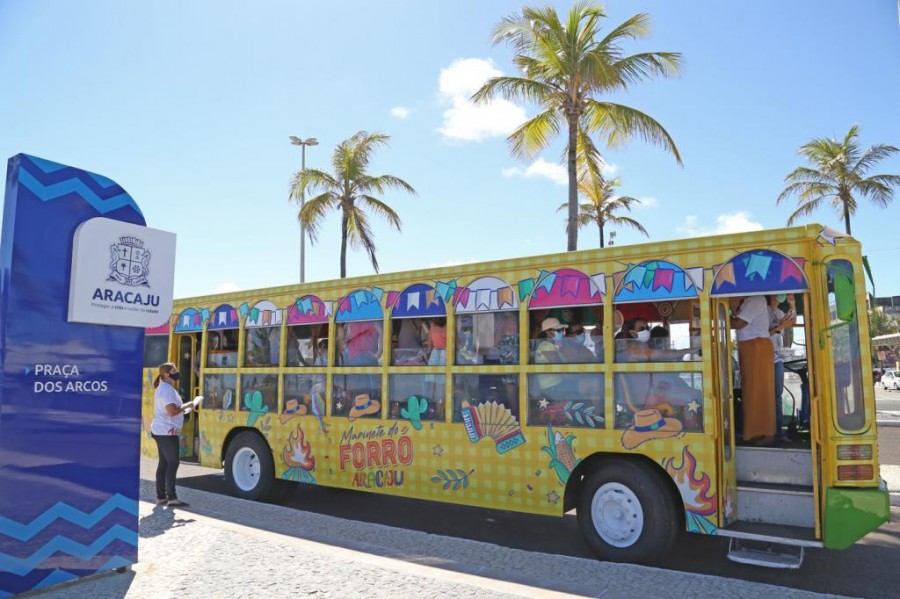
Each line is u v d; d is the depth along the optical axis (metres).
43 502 4.77
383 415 7.66
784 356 7.31
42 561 4.74
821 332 5.38
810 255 5.53
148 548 5.80
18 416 4.66
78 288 4.96
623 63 15.09
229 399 9.33
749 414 6.26
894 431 16.58
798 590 4.79
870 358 5.27
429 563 5.64
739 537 5.48
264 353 9.02
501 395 6.81
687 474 5.73
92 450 5.06
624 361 6.18
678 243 6.01
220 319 9.62
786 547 5.74
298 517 7.49
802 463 5.83
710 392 5.72
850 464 5.20
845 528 5.12
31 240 4.79
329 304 8.36
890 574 5.95
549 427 6.48
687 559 6.35
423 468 7.27
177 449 7.94
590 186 18.80
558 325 6.61
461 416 7.05
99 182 5.23
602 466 6.19
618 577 5.18
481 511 8.62
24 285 4.73
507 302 6.88
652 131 15.66
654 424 5.95
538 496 6.48
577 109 15.82
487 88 15.81
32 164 4.82
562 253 6.59
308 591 4.70
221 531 6.38
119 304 5.24
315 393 8.36
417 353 7.50
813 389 5.47
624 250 6.26
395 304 7.73
